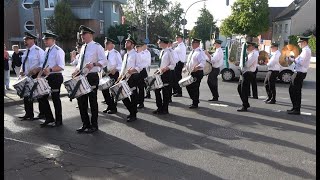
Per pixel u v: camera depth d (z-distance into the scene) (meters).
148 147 5.63
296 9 46.16
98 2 37.34
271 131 6.66
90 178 4.36
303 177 4.48
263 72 14.85
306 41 7.97
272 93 9.70
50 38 6.55
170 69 8.02
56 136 6.19
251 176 4.51
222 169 4.73
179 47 10.57
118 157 5.15
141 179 4.36
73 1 35.78
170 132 6.54
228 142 5.93
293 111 8.30
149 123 7.22
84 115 6.47
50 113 6.94
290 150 5.54
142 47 8.66
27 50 7.10
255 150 5.52
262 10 42.28
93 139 6.04
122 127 6.88
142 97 8.81
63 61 6.67
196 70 8.64
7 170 4.58
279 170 4.71
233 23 43.22
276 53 9.52
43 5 36.53
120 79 7.36
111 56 8.59
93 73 6.43
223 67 15.45
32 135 6.23
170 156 5.21
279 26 49.56
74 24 33.69
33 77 7.04
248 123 7.30
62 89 11.62
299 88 8.15
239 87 8.60
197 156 5.22
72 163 4.88
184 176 4.47
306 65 8.02
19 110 8.45
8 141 5.84
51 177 4.39
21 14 37.75
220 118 7.75
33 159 5.01
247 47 8.36
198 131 6.63
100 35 37.25
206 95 11.28
